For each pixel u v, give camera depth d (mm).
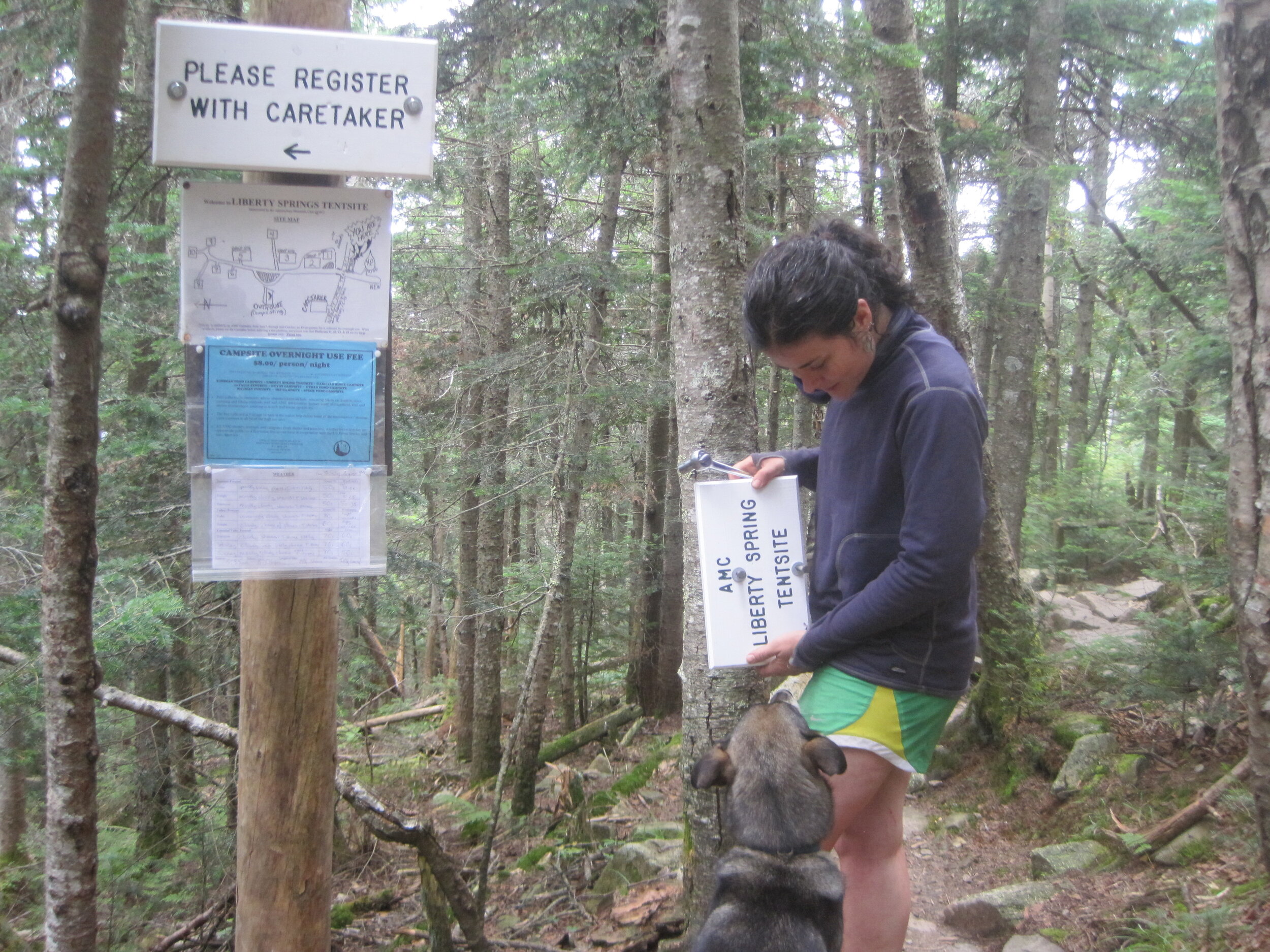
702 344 3945
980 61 13211
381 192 2434
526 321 10359
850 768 2496
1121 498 11055
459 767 12969
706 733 3867
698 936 2400
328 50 2350
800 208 11469
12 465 7578
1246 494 3502
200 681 7641
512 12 7508
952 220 6961
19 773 9070
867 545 2480
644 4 6766
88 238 2352
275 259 2414
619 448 10930
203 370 2410
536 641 8250
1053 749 5938
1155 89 12836
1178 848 4379
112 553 7430
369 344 2463
